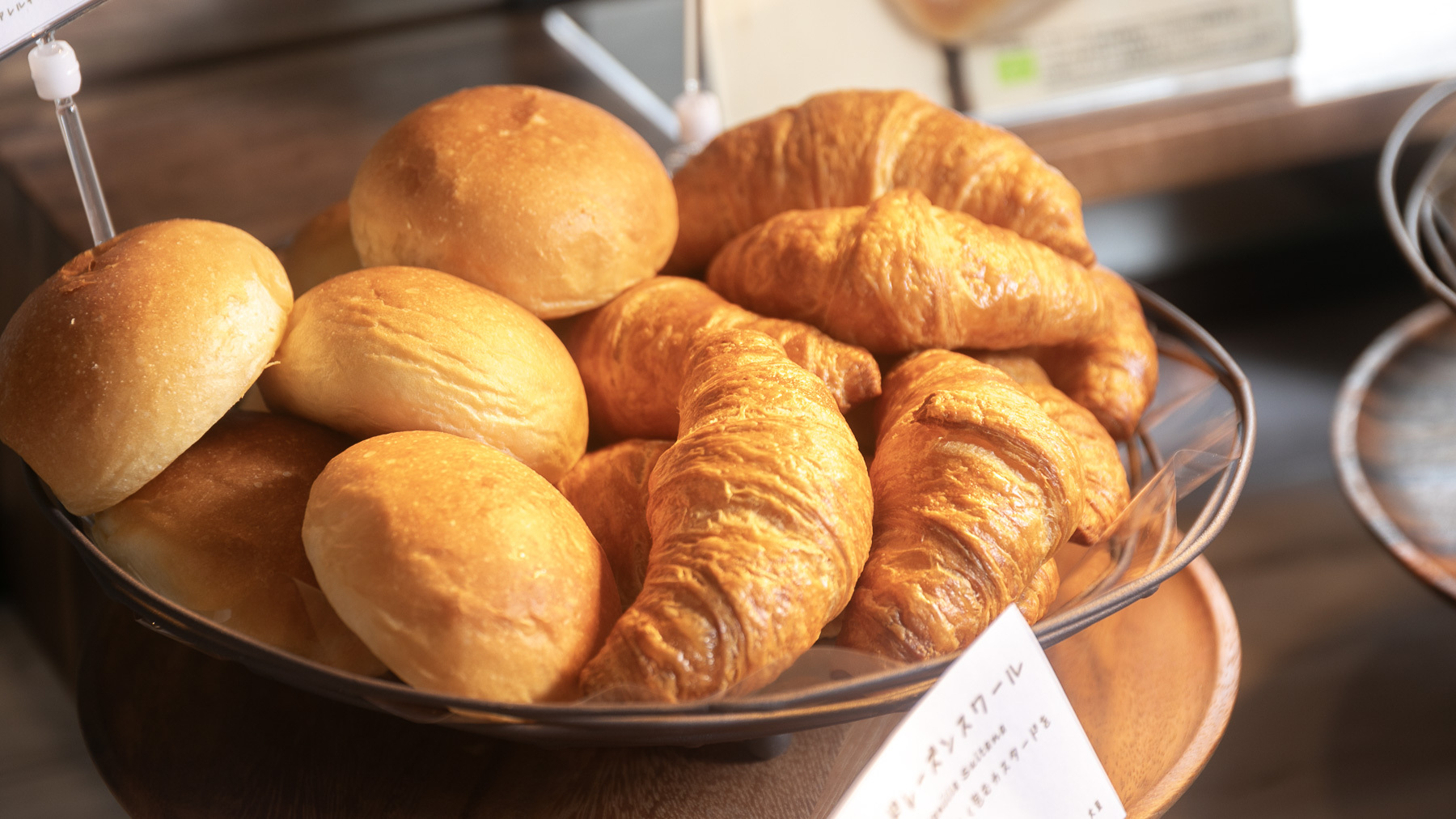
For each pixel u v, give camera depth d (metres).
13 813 0.91
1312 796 0.84
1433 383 0.83
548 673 0.49
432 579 0.48
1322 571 1.06
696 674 0.48
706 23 0.88
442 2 1.15
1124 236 1.34
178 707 0.56
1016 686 0.49
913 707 0.47
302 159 0.90
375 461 0.51
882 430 0.55
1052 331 0.58
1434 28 1.10
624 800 0.53
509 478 0.51
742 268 0.60
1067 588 0.55
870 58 0.93
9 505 0.94
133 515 0.53
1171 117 0.98
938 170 0.62
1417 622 0.99
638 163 0.59
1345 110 1.00
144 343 0.51
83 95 1.01
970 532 0.50
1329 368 1.32
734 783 0.54
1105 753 0.55
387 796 0.53
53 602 0.90
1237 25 1.02
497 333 0.54
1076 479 0.52
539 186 0.57
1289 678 0.95
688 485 0.50
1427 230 0.78
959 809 0.48
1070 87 1.00
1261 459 1.20
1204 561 0.63
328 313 0.54
